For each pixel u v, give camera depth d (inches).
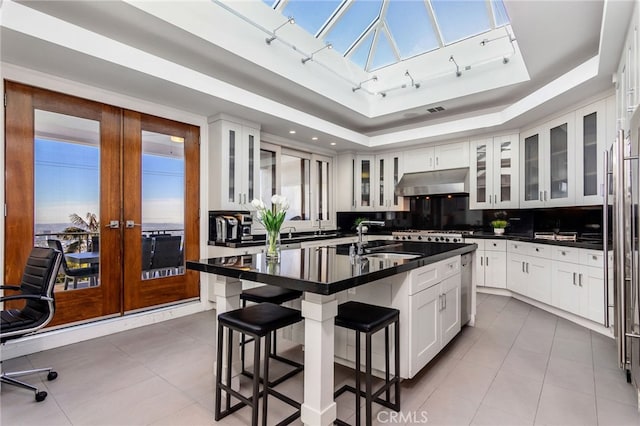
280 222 91.5
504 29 147.1
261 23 132.3
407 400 80.0
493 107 183.5
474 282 133.1
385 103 194.4
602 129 129.8
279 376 92.8
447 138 204.8
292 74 147.4
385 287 86.0
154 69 112.9
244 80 147.2
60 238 115.0
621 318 81.4
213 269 79.3
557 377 90.8
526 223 192.2
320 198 233.8
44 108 110.9
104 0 90.5
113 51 102.7
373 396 68.5
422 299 88.4
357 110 190.5
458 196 219.5
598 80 119.0
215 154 156.5
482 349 109.6
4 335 80.7
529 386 86.2
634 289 74.7
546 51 120.9
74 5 92.4
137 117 135.1
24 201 107.2
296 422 72.1
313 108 184.9
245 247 150.3
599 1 93.3
